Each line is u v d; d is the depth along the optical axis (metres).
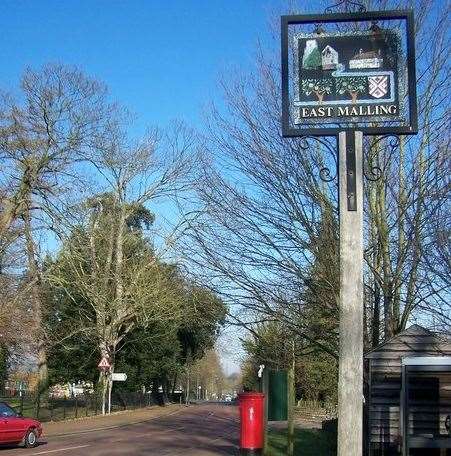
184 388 98.69
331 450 20.05
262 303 15.37
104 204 45.28
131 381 54.88
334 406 45.44
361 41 8.97
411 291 14.81
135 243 46.41
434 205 13.84
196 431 31.61
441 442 13.89
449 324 13.98
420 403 15.25
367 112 8.84
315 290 15.12
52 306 46.12
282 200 15.13
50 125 38.03
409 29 8.95
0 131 37.12
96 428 32.91
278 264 15.20
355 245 8.67
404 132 8.76
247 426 16.98
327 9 12.67
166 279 40.69
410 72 8.85
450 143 13.84
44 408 39.56
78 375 51.91
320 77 8.96
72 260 42.50
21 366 42.06
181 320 44.66
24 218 37.91
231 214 15.25
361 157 8.80
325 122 8.88
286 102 8.99
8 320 33.62
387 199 15.09
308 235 15.02
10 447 22.84
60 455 20.09
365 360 15.76
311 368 45.34
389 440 15.27
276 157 15.18
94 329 45.12
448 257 12.70
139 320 45.59
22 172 38.03
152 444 24.16
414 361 14.24
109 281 45.53
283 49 9.10
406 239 14.63
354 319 8.55
